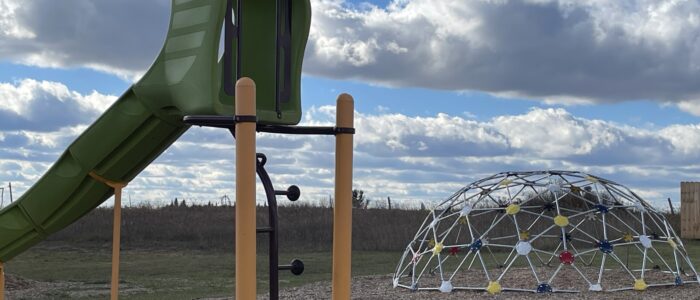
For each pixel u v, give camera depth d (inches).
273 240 258.4
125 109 305.6
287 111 260.1
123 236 1078.4
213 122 240.1
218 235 1101.1
